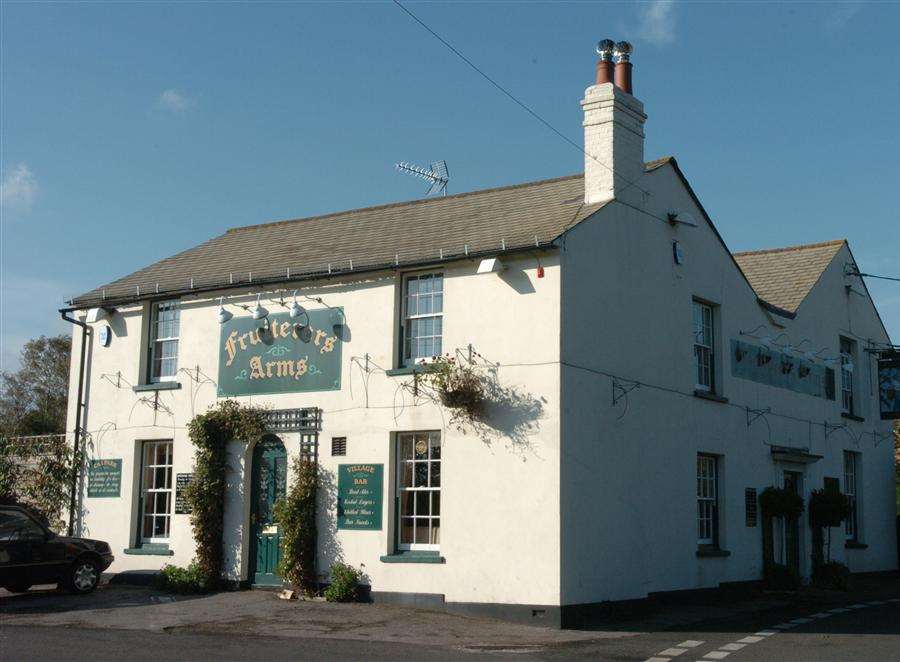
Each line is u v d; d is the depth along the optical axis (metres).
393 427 17.67
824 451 25.41
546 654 12.90
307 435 18.58
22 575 17.38
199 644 13.16
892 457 29.53
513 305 16.77
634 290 18.47
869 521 27.56
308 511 18.11
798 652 13.13
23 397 51.72
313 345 18.88
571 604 15.74
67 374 52.53
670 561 18.59
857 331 28.33
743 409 21.83
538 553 15.84
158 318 21.31
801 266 27.12
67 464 21.47
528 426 16.27
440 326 17.73
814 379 25.44
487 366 16.84
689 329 20.17
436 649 13.15
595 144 18.48
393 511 17.55
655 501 18.36
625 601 17.11
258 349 19.55
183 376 20.42
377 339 18.16
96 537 20.91
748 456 21.81
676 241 20.02
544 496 15.94
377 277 18.36
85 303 21.62
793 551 23.39
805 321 25.28
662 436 18.81
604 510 16.88
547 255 16.55
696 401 20.09
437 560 16.80
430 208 21.84
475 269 17.28
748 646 13.73
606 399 17.28
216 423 19.34
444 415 17.12
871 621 16.84
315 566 18.06
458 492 16.78
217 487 19.22
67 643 12.99
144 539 20.56
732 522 20.89
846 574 23.78
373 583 17.44
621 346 17.89
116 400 21.25
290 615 15.95
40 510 21.47
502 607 16.03
